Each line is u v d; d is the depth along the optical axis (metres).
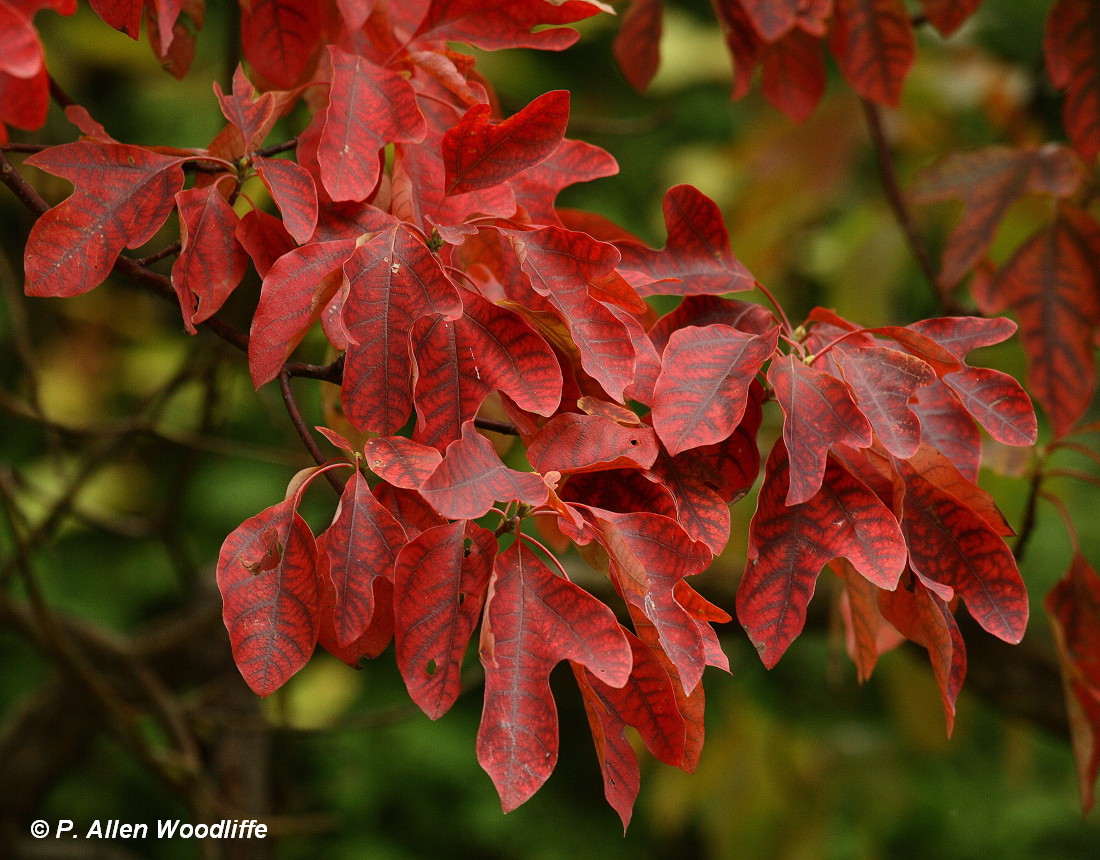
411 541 1.52
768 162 3.40
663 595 1.53
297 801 3.03
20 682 5.18
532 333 1.56
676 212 1.65
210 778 2.64
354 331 1.55
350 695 4.73
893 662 3.42
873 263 3.44
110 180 1.58
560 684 5.58
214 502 5.17
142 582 5.27
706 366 1.58
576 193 5.38
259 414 5.23
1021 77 3.33
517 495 1.52
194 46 1.72
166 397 2.42
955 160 2.00
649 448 1.56
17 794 2.59
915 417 1.58
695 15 4.98
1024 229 2.66
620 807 1.53
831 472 1.58
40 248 1.56
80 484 2.51
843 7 1.95
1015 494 2.35
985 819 5.42
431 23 1.65
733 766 3.99
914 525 1.60
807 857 3.95
